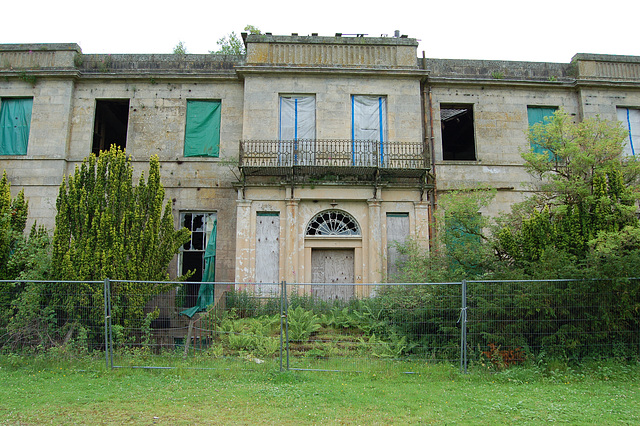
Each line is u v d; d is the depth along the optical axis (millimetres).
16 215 11703
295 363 9203
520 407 7027
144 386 7992
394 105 16188
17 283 9719
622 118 17188
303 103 16203
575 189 11414
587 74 17172
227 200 15992
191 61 16891
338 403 7184
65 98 16250
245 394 7555
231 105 16562
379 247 14859
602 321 9195
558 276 9461
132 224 11414
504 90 17141
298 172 14977
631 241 10180
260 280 14758
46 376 8516
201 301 13719
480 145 16734
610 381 8461
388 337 9781
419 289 9945
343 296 14867
